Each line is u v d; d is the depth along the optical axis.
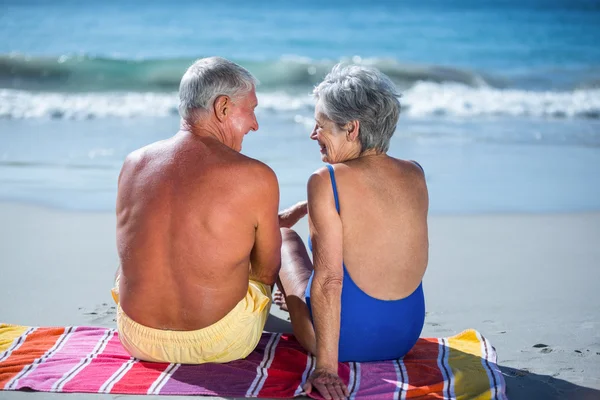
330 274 2.92
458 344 3.45
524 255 5.11
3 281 4.42
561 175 7.53
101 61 13.95
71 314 3.90
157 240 2.90
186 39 18.36
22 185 6.80
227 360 3.16
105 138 8.93
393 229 2.99
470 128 10.06
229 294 2.99
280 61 14.47
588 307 4.11
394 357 3.23
